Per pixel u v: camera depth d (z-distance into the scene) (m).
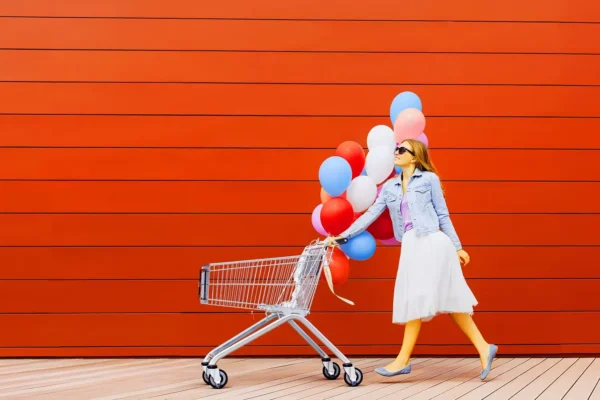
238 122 5.07
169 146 5.05
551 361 4.91
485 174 5.11
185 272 5.02
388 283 5.08
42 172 5.02
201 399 3.47
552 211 5.11
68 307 4.99
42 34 5.05
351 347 5.06
